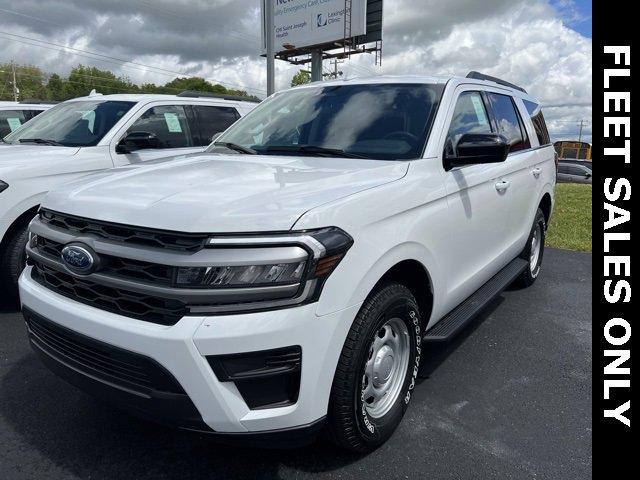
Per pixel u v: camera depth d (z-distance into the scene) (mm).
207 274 2012
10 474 2459
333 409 2348
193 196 2279
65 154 4977
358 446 2527
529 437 2812
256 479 2467
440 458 2627
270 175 2643
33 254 2631
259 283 2020
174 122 6285
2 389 3230
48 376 3402
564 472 2533
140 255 2115
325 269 2115
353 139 3307
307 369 2119
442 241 2992
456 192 3172
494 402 3168
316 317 2098
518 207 4398
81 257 2268
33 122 6336
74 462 2561
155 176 2701
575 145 44438
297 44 20750
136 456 2615
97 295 2279
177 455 2629
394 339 2719
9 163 4496
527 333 4246
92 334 2217
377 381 2629
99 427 2854
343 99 3686
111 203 2348
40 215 2764
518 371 3578
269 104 4152
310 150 3297
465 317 3410
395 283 2588
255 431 2125
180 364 2012
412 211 2711
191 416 2084
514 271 4508
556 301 5055
